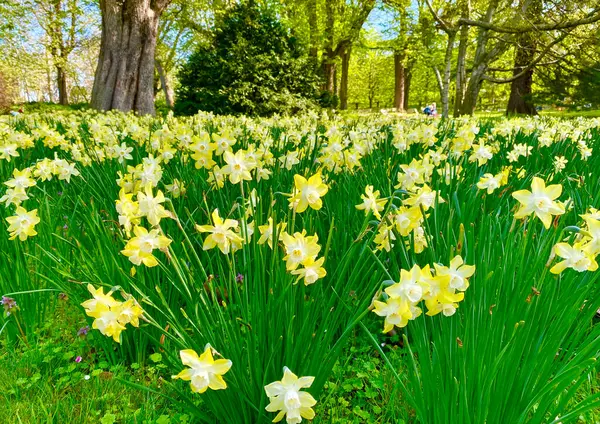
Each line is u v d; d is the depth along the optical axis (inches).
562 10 690.2
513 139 178.4
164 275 83.2
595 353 54.8
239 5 625.3
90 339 86.1
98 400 73.0
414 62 1088.8
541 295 57.5
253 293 63.7
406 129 166.7
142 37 553.0
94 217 91.7
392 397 68.2
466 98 833.5
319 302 66.6
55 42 1167.0
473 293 60.7
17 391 73.1
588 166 134.6
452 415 54.5
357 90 2079.2
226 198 98.7
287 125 240.5
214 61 592.4
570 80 814.5
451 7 793.6
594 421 67.3
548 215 53.0
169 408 72.7
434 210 79.3
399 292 47.7
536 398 53.5
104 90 545.3
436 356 60.3
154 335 80.7
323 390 75.9
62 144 145.1
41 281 95.5
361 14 1032.8
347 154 102.0
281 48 624.7
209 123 240.8
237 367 60.4
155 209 57.9
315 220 95.0
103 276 81.9
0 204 104.2
